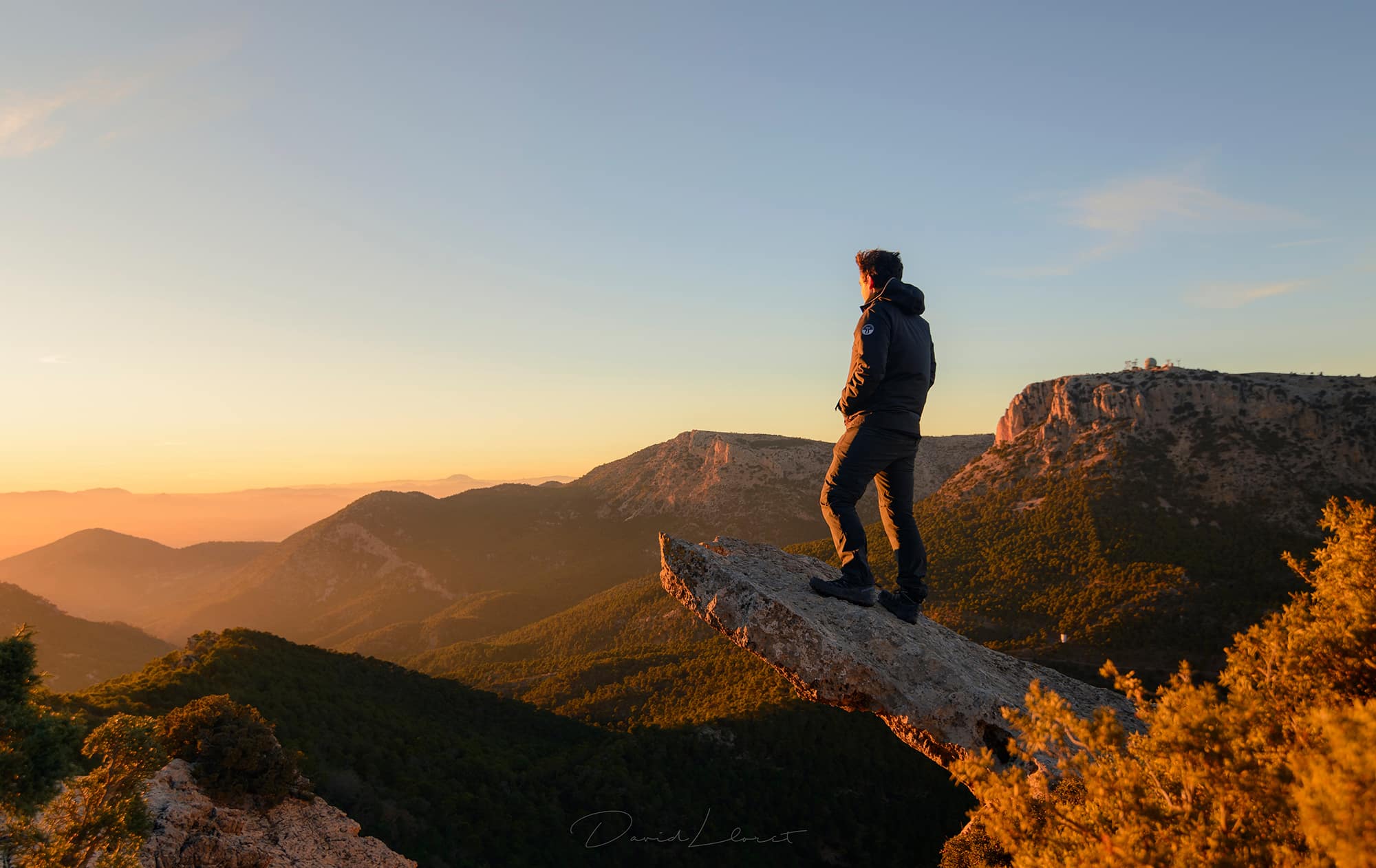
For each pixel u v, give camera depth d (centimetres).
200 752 2438
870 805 5078
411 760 4691
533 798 4797
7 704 764
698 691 7744
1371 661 466
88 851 1077
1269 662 534
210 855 2025
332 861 2366
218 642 5569
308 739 4228
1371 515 536
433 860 3625
